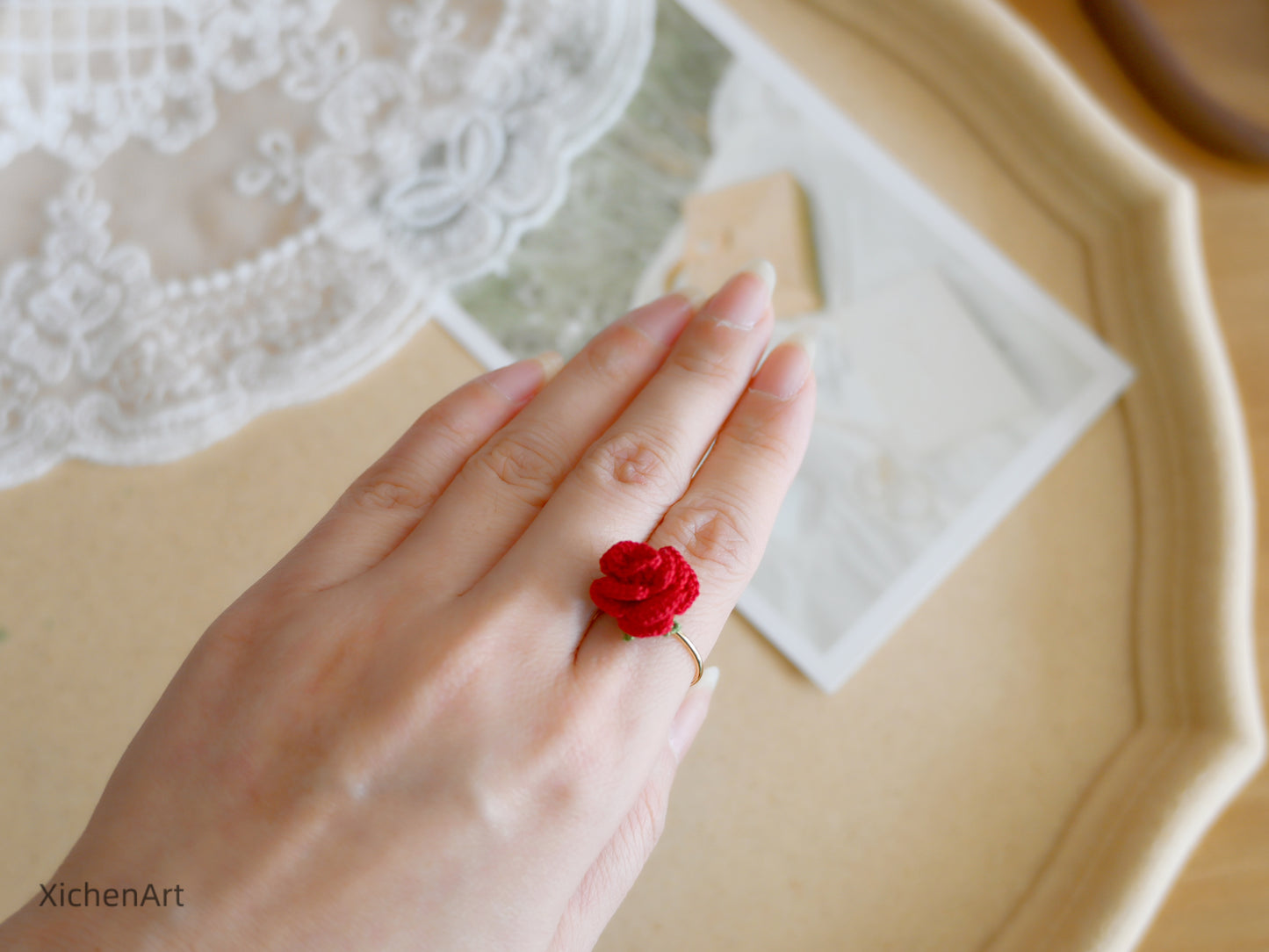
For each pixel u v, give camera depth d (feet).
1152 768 0.94
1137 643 0.98
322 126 1.01
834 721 0.95
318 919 0.60
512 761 0.63
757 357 0.75
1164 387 1.03
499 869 0.62
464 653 0.64
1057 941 0.90
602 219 1.02
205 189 1.00
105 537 0.94
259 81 1.02
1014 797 0.94
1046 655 0.97
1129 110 1.13
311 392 0.97
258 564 0.95
